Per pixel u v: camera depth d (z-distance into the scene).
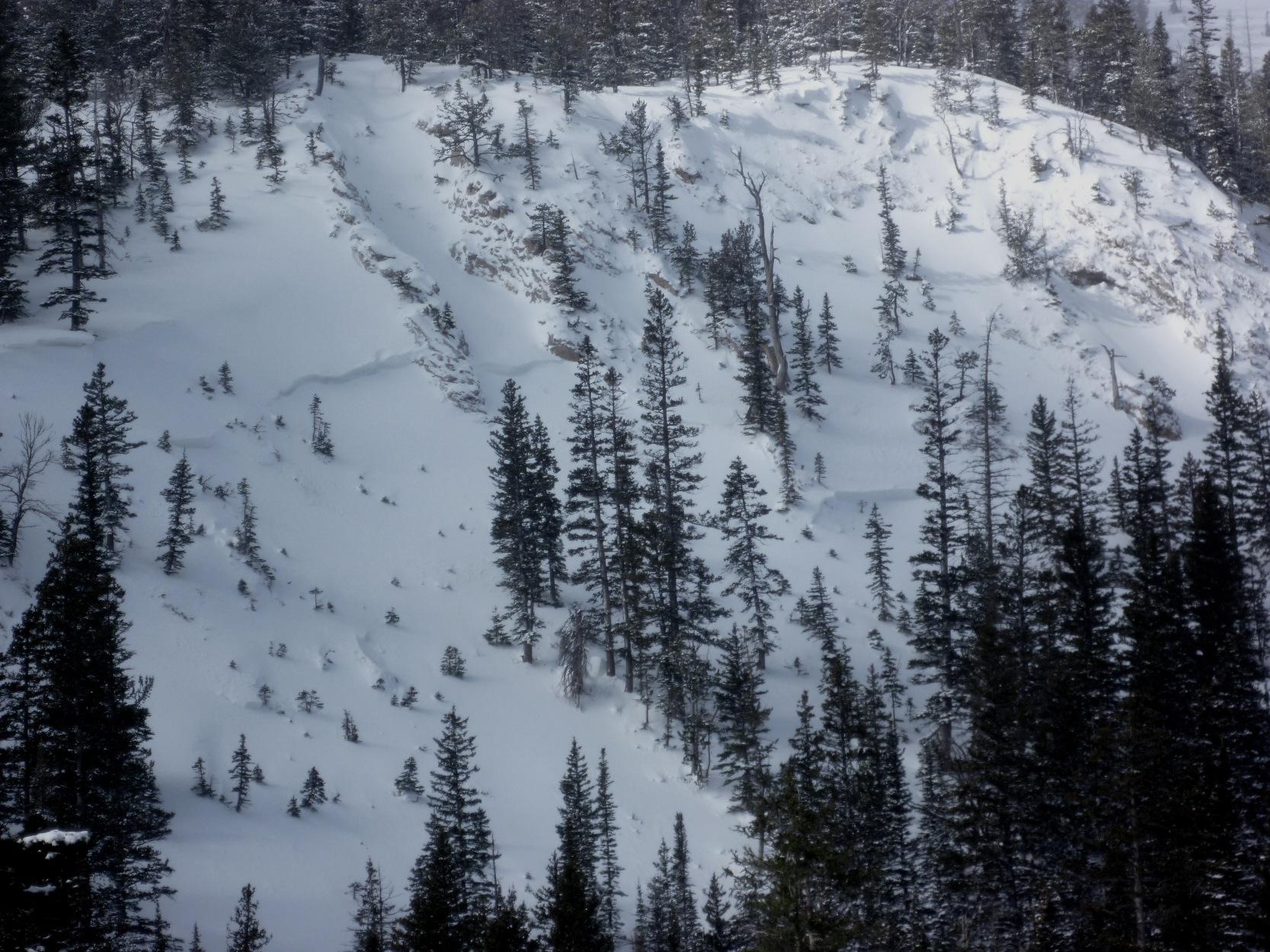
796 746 34.97
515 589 51.41
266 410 66.06
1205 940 21.31
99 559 35.91
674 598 49.16
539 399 78.25
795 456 71.00
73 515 42.59
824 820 22.86
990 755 28.09
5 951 15.09
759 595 53.22
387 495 62.53
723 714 42.34
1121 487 51.00
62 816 24.92
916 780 38.88
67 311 67.38
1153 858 21.98
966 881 26.66
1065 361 87.62
